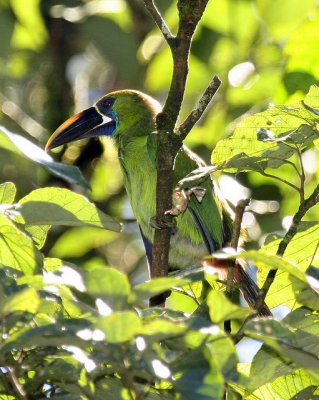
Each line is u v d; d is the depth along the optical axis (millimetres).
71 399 6945
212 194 12367
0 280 6414
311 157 13602
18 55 16750
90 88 17641
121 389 6625
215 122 14875
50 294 6406
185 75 7895
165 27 7848
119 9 15234
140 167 12148
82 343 5891
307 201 7996
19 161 15602
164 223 8719
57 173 7367
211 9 14773
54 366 6496
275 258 6344
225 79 15094
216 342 5996
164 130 8156
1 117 16469
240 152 8516
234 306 5875
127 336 5629
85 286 5859
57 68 17141
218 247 12352
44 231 8477
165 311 6574
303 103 7918
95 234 15461
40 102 17281
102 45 15109
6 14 14797
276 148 8227
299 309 7176
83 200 7746
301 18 13688
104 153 16766
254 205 14359
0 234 7621
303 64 10922
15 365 6609
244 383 6152
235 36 14984
